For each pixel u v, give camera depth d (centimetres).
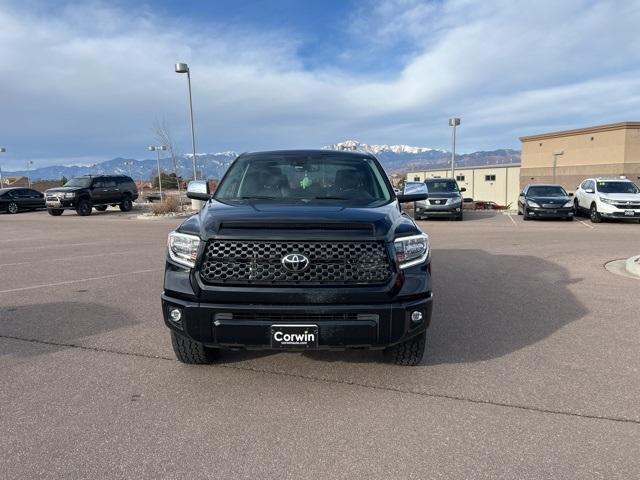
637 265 852
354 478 275
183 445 308
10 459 292
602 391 382
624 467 283
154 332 529
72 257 1091
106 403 364
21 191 3150
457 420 338
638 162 5150
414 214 2130
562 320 567
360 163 533
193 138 2527
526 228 1728
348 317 359
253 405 361
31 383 399
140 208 3262
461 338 505
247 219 370
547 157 5991
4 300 676
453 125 3303
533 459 292
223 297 358
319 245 360
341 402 365
